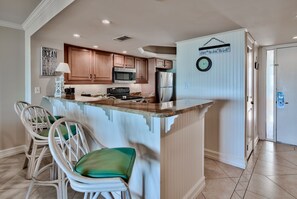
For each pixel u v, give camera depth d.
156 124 1.52
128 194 1.13
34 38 3.14
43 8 2.34
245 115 2.79
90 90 4.54
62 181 1.75
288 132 3.91
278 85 3.98
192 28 2.75
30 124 2.07
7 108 3.15
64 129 1.95
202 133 2.22
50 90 3.37
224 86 2.96
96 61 4.21
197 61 3.24
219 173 2.61
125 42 3.54
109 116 1.95
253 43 3.50
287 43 3.78
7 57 3.12
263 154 3.32
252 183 2.33
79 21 2.47
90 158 1.33
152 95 5.36
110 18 2.36
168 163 1.63
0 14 2.71
